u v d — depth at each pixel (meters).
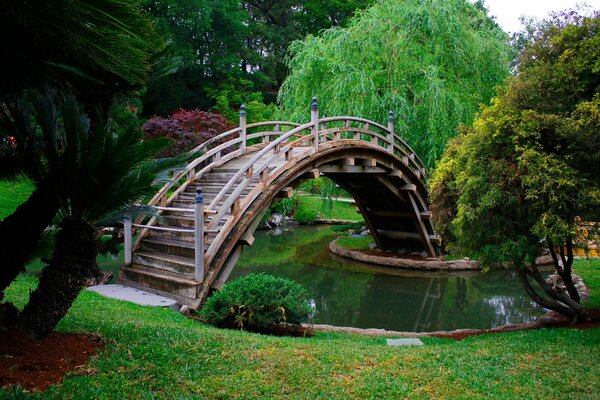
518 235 7.09
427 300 11.84
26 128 4.10
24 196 15.63
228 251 8.53
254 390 3.77
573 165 6.63
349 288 12.83
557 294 7.50
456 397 4.00
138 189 4.14
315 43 17.11
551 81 6.84
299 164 10.53
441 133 14.74
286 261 15.88
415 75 15.91
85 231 4.16
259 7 37.59
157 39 4.04
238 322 6.65
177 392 3.57
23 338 3.96
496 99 7.43
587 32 7.10
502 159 6.92
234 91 27.33
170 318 6.59
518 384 4.37
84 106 4.62
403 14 15.86
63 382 3.47
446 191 8.63
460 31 15.79
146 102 27.20
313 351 4.96
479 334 7.76
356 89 14.92
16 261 4.10
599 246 7.64
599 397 4.05
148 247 9.48
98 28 3.16
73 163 3.92
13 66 3.69
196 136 15.24
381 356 5.03
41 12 3.12
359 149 12.31
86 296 7.36
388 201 15.42
